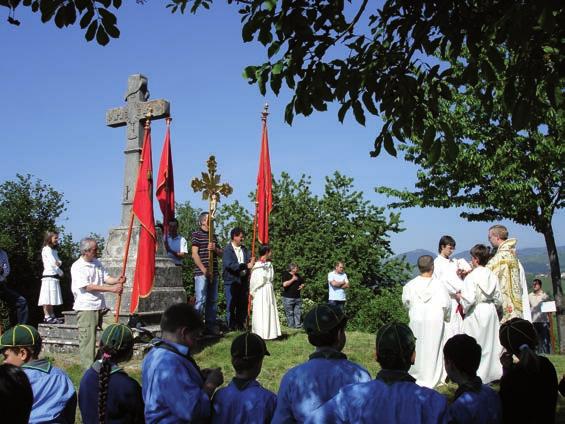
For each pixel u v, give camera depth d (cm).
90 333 845
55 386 396
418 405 312
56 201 1709
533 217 1614
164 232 1128
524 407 368
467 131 1451
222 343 1033
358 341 1118
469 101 1390
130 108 1166
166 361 348
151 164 1016
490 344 829
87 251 853
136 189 1005
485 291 828
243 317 1190
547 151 1420
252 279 1145
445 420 311
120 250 1111
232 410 354
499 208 1575
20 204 1627
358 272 2545
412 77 511
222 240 2759
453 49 497
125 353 391
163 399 338
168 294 1072
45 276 1109
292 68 510
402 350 326
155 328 1015
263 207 1191
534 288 1505
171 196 1149
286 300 1519
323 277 2488
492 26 408
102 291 852
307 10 510
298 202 2755
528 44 420
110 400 374
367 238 2606
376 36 534
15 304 1105
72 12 486
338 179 2777
